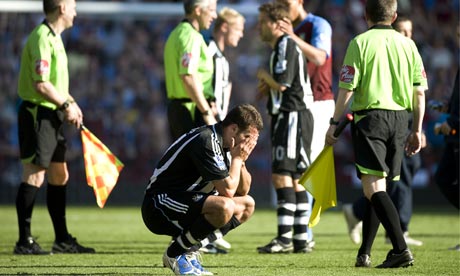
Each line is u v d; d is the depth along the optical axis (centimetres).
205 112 2606
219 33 2869
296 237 2670
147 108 6084
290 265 2242
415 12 6681
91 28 6538
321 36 2792
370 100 2088
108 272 2048
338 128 2130
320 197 2183
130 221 4178
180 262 1894
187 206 1869
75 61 6384
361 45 2108
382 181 2102
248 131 1864
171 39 2659
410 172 2961
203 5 2659
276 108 2669
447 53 6488
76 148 5538
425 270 2081
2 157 5566
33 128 2544
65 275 1975
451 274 1992
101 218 4384
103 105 6025
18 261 2355
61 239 2619
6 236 3334
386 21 2156
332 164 2180
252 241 3153
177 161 1892
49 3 2542
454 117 2781
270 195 5459
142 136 5819
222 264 2272
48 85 2491
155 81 6309
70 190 5494
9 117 5756
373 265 2258
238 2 6256
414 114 2184
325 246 2922
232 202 1866
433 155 5459
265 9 2681
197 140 1858
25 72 2553
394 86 2108
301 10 2864
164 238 3231
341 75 2108
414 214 4766
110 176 2461
